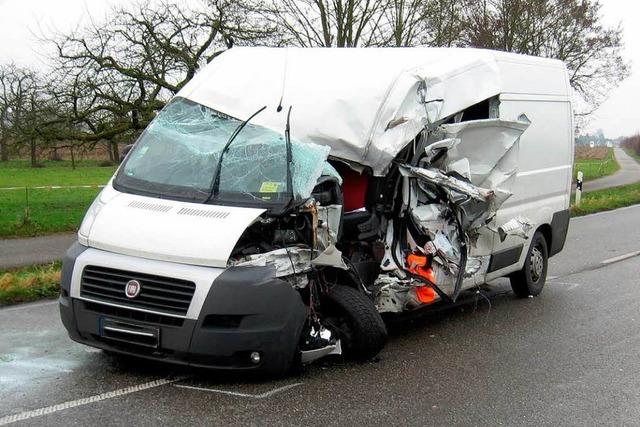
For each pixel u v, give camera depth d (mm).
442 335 7066
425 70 6449
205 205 5457
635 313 8125
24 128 16250
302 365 5691
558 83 8992
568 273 10727
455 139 6547
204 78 6680
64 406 4816
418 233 6652
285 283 5168
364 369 5836
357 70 6438
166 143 6133
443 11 19188
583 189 31953
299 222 5477
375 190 6414
